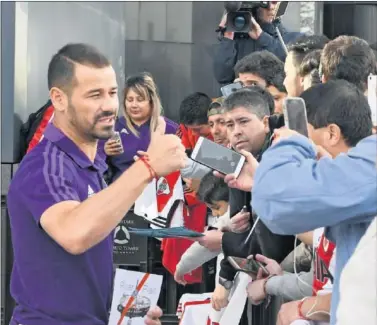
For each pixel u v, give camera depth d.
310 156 2.94
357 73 3.96
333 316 2.93
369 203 2.77
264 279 3.92
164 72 7.40
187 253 4.71
